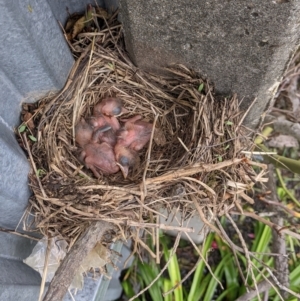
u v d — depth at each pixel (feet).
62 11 0.69
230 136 0.67
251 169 0.68
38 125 0.67
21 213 0.64
